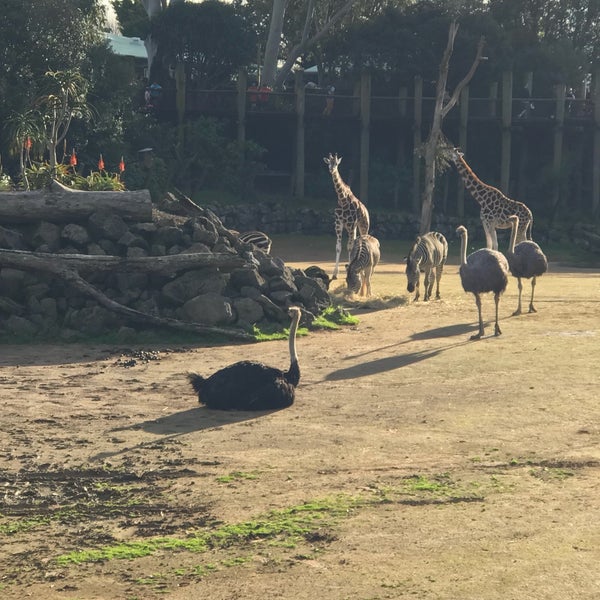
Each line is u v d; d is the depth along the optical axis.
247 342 15.65
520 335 15.60
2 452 8.94
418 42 47.78
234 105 45.53
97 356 14.27
